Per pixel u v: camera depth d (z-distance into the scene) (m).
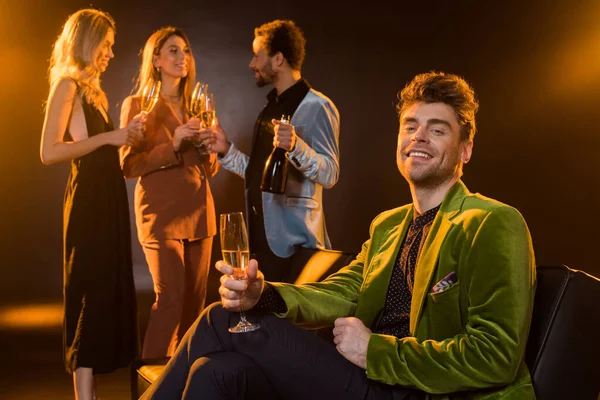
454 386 1.64
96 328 2.94
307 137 3.20
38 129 6.61
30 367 4.11
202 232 3.49
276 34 3.26
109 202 3.01
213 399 1.65
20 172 6.60
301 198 3.19
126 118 3.44
